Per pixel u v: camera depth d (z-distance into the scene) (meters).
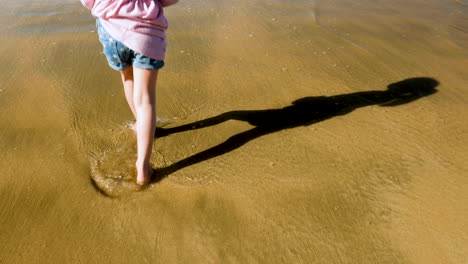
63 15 4.70
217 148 2.51
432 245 1.86
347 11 5.35
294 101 3.09
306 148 2.52
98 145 2.50
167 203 2.07
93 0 2.06
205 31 4.47
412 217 2.01
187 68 3.58
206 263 1.75
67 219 1.97
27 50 3.76
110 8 1.98
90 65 3.52
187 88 3.24
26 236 1.87
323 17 5.07
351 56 3.98
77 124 2.70
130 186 2.18
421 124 2.83
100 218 1.98
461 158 2.48
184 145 2.53
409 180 2.27
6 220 1.95
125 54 2.08
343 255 1.80
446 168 2.38
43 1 5.14
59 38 4.06
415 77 3.58
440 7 5.72
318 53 4.01
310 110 2.97
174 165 2.35
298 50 4.07
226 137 2.62
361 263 1.77
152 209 2.03
